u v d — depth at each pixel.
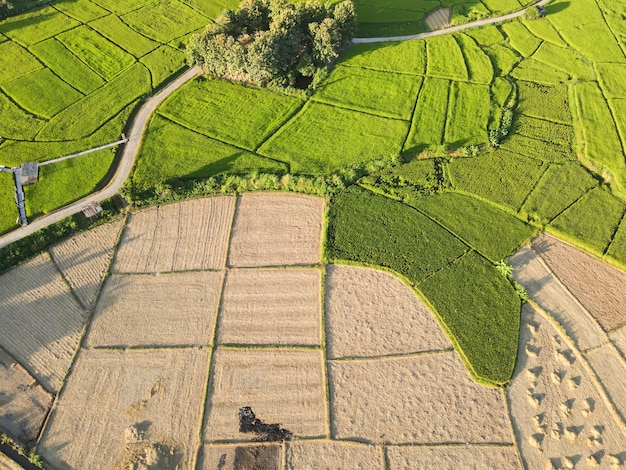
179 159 55.16
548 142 56.59
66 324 43.59
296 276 46.59
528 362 41.31
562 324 43.09
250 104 61.34
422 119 58.72
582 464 36.62
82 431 38.09
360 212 50.41
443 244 47.91
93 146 56.38
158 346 42.38
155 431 38.12
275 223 50.44
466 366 41.16
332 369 41.25
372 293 45.31
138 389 40.09
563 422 38.41
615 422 38.38
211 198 52.53
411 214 50.19
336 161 54.66
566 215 49.81
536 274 46.12
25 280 46.09
